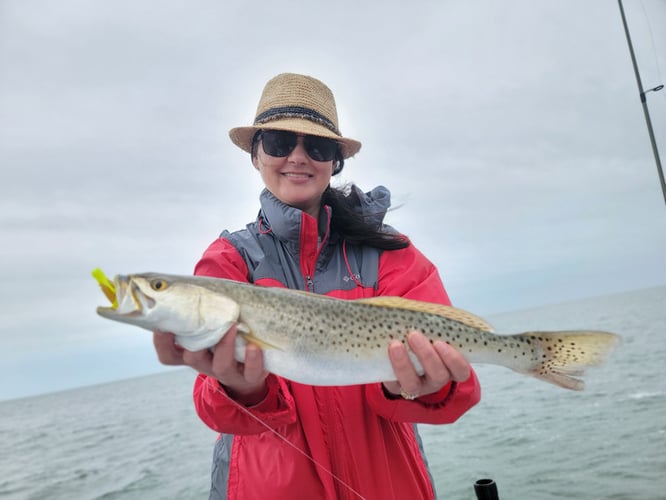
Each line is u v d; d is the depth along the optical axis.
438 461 2.60
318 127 0.76
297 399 0.66
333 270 0.74
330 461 0.63
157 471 3.47
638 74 1.41
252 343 0.60
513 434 2.90
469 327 0.68
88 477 3.65
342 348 0.63
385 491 0.63
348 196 0.81
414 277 0.74
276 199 0.75
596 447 2.41
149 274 0.60
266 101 0.80
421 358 0.57
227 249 0.74
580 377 0.65
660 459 2.10
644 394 3.42
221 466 0.70
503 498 1.98
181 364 0.62
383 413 0.64
